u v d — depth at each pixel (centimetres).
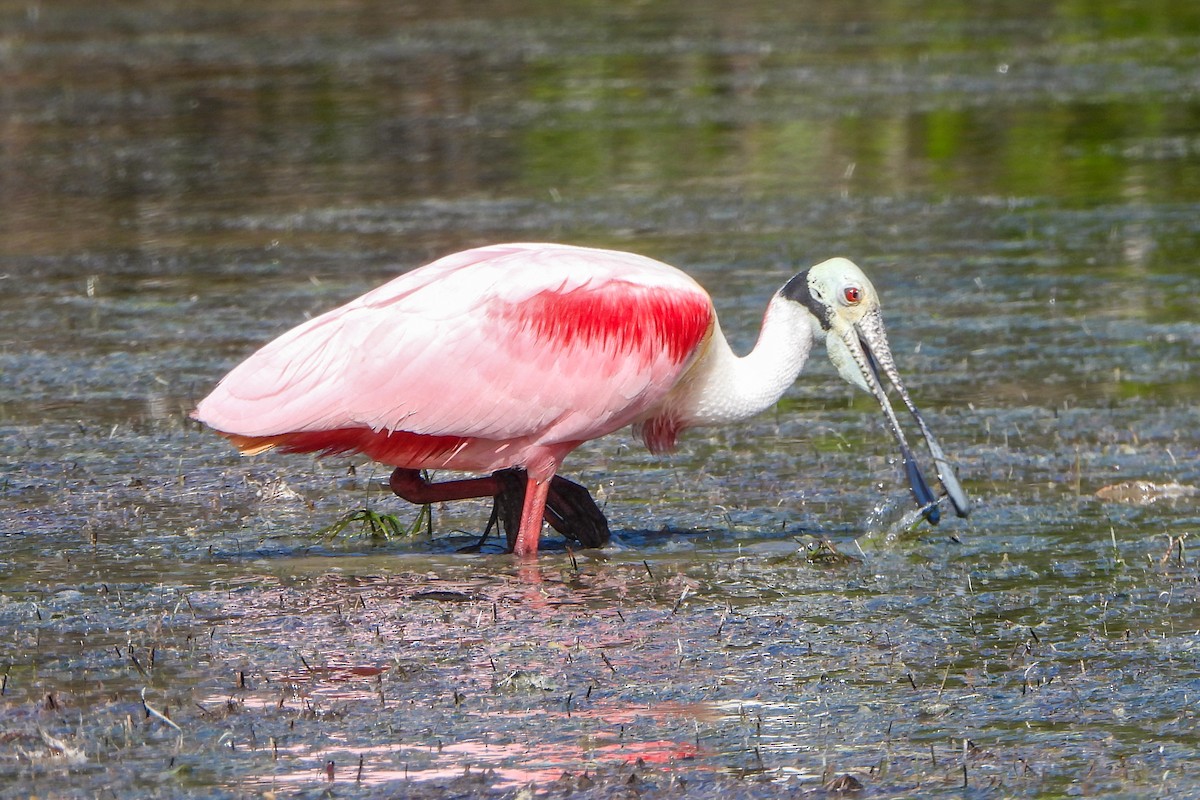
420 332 1143
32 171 2847
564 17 4688
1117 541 1175
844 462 1391
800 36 4234
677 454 1427
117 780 802
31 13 5072
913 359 1705
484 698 904
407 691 915
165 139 3108
